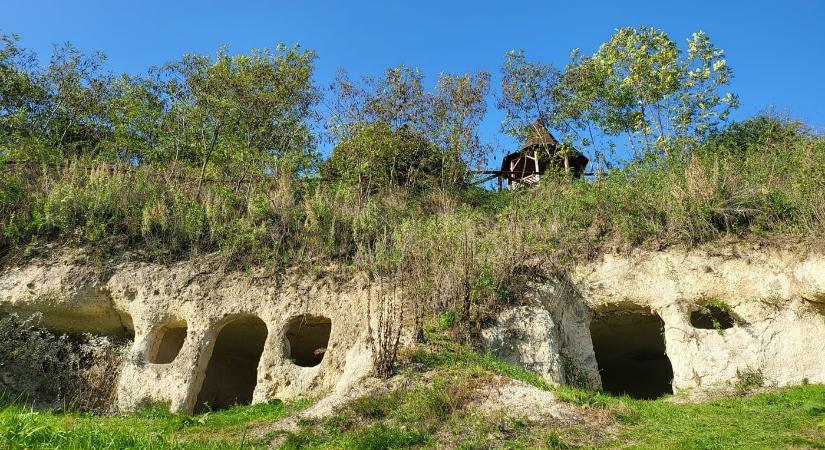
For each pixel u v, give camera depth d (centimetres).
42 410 1270
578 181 1797
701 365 1280
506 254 1398
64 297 1391
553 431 881
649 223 1462
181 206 1566
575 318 1376
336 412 993
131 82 2236
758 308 1321
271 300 1383
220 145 1986
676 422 942
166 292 1400
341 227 1550
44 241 1492
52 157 1856
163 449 770
